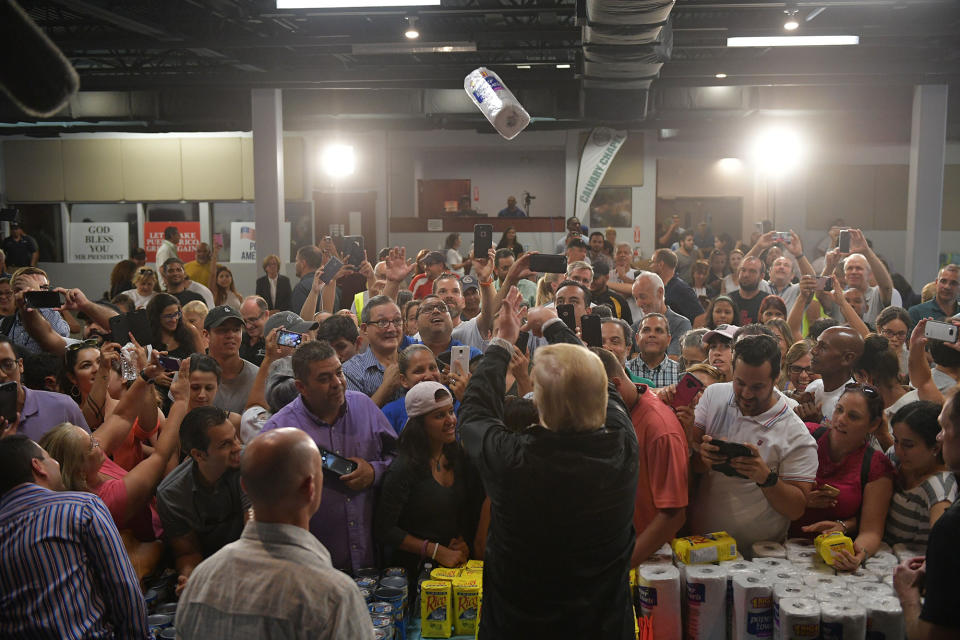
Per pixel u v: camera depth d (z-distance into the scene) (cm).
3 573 218
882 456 296
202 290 755
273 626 172
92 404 377
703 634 261
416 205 1762
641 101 1028
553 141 1559
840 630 238
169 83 1146
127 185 1551
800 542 293
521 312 254
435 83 1150
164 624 261
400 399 360
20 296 443
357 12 636
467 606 279
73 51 1028
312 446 186
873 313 665
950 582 177
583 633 199
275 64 1060
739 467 270
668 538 275
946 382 429
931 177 1180
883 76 1121
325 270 586
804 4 732
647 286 565
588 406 190
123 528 319
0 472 227
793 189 1556
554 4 760
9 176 1566
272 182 1190
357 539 304
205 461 297
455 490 309
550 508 191
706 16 990
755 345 281
